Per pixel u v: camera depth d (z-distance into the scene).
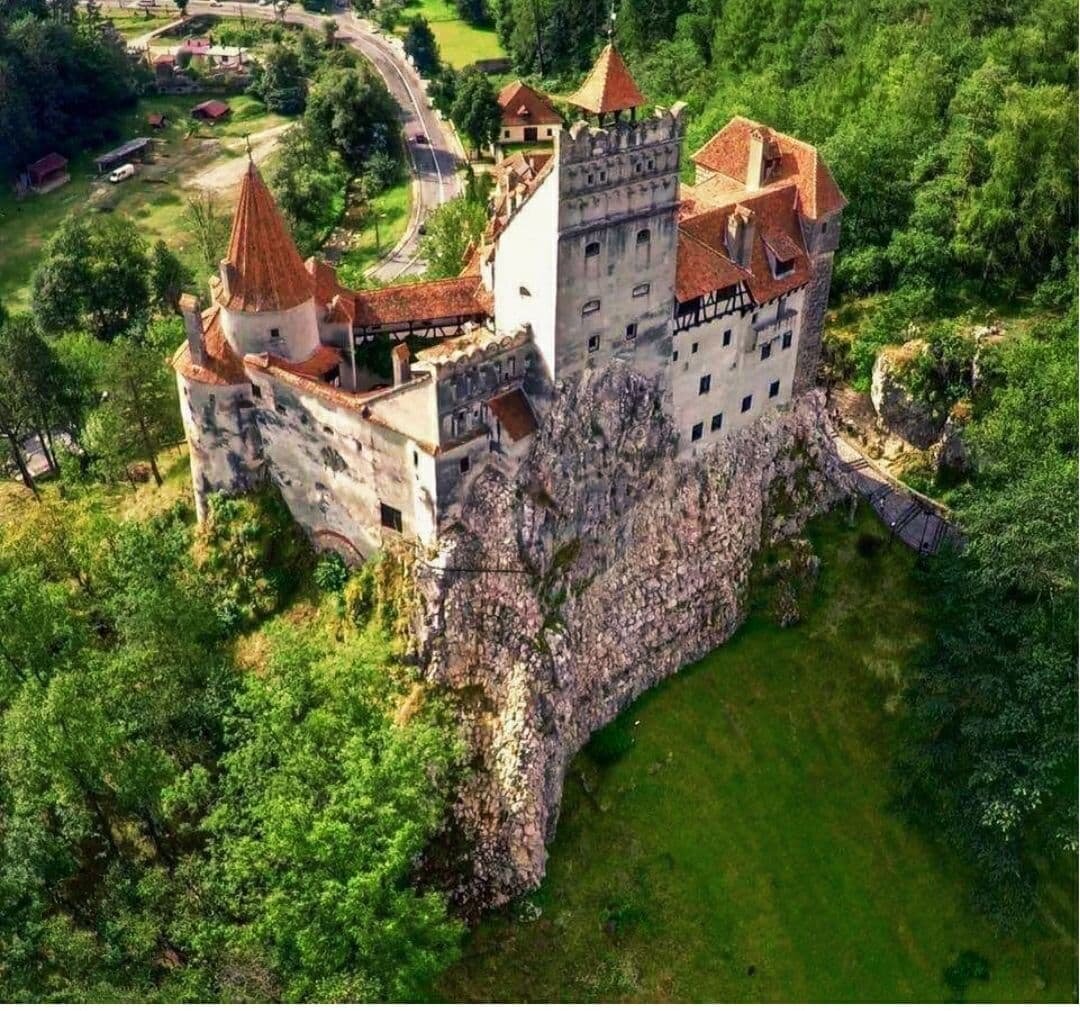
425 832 68.12
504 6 192.62
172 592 75.06
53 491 101.38
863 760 82.25
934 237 108.00
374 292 81.44
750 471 87.75
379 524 75.94
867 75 128.75
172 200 160.62
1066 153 106.19
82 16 190.00
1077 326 102.12
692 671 84.31
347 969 61.00
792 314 85.94
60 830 68.12
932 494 98.94
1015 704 76.25
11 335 96.50
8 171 165.75
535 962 70.81
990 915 76.00
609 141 67.81
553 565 77.25
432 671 73.62
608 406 76.75
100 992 58.34
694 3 167.00
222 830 67.88
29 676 70.06
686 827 77.25
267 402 77.62
